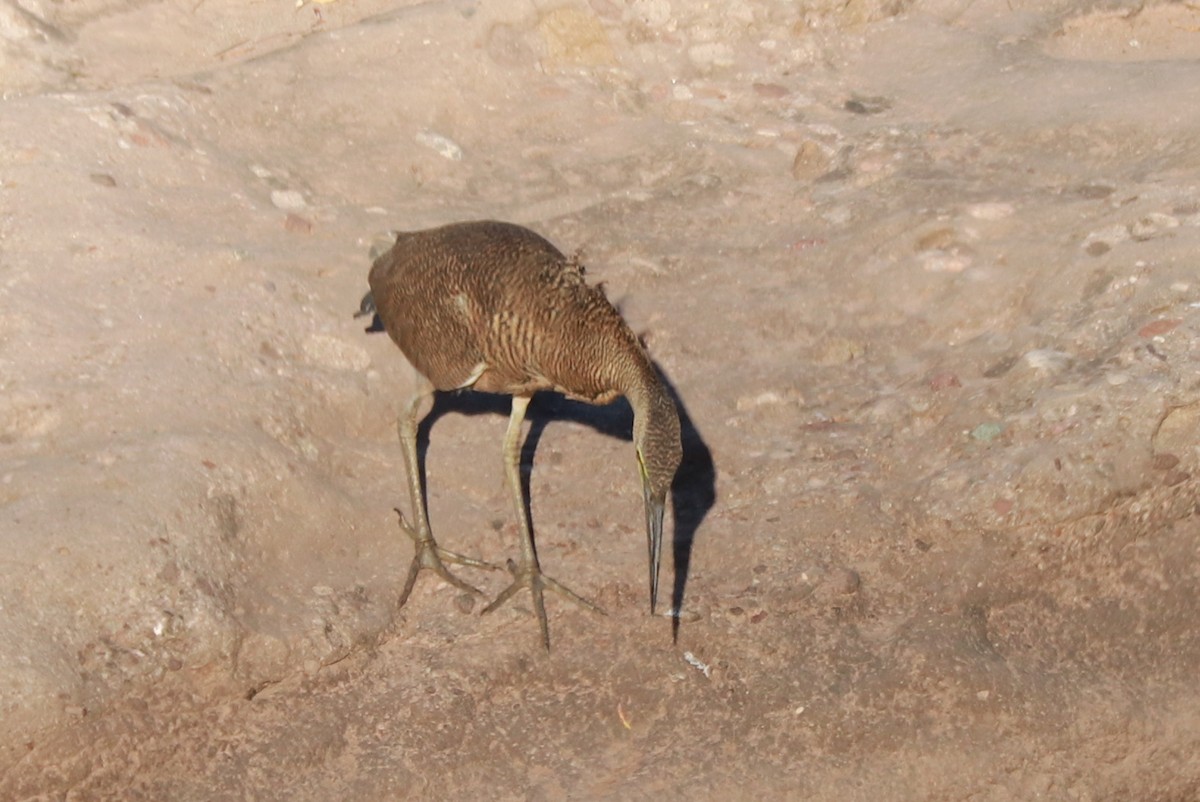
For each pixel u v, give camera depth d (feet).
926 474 71.77
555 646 64.44
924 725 61.52
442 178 95.86
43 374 71.10
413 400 69.36
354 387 76.13
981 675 62.75
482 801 58.49
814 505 71.10
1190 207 83.30
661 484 57.47
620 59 109.19
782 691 62.44
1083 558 67.92
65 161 86.48
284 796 57.93
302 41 105.09
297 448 71.46
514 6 108.58
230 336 75.97
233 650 61.05
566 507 71.97
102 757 57.82
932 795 59.98
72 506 63.41
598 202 93.97
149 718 59.11
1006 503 68.23
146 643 60.13
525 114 102.78
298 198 90.79
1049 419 70.90
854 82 109.50
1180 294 76.02
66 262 79.20
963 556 67.82
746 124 104.17
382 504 70.79
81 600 60.34
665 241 90.38
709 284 86.43
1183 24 113.50
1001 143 97.45
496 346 64.23
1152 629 65.92
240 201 88.48
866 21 115.24
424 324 66.54
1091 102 99.71
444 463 73.87
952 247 86.38
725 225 92.48
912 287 84.23
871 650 64.03
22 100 91.81
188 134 93.30
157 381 71.72
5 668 57.06
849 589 66.44
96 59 104.47
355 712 61.05
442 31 106.52
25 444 67.62
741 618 65.21
